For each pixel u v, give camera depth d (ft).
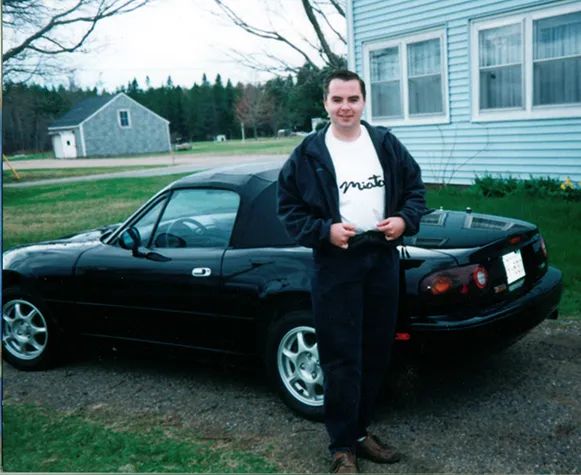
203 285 11.73
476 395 11.45
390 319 8.98
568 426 10.14
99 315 13.38
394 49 38.09
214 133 360.48
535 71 31.81
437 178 37.58
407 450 9.71
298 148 8.65
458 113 35.60
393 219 8.41
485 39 33.53
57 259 13.84
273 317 11.18
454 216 12.78
